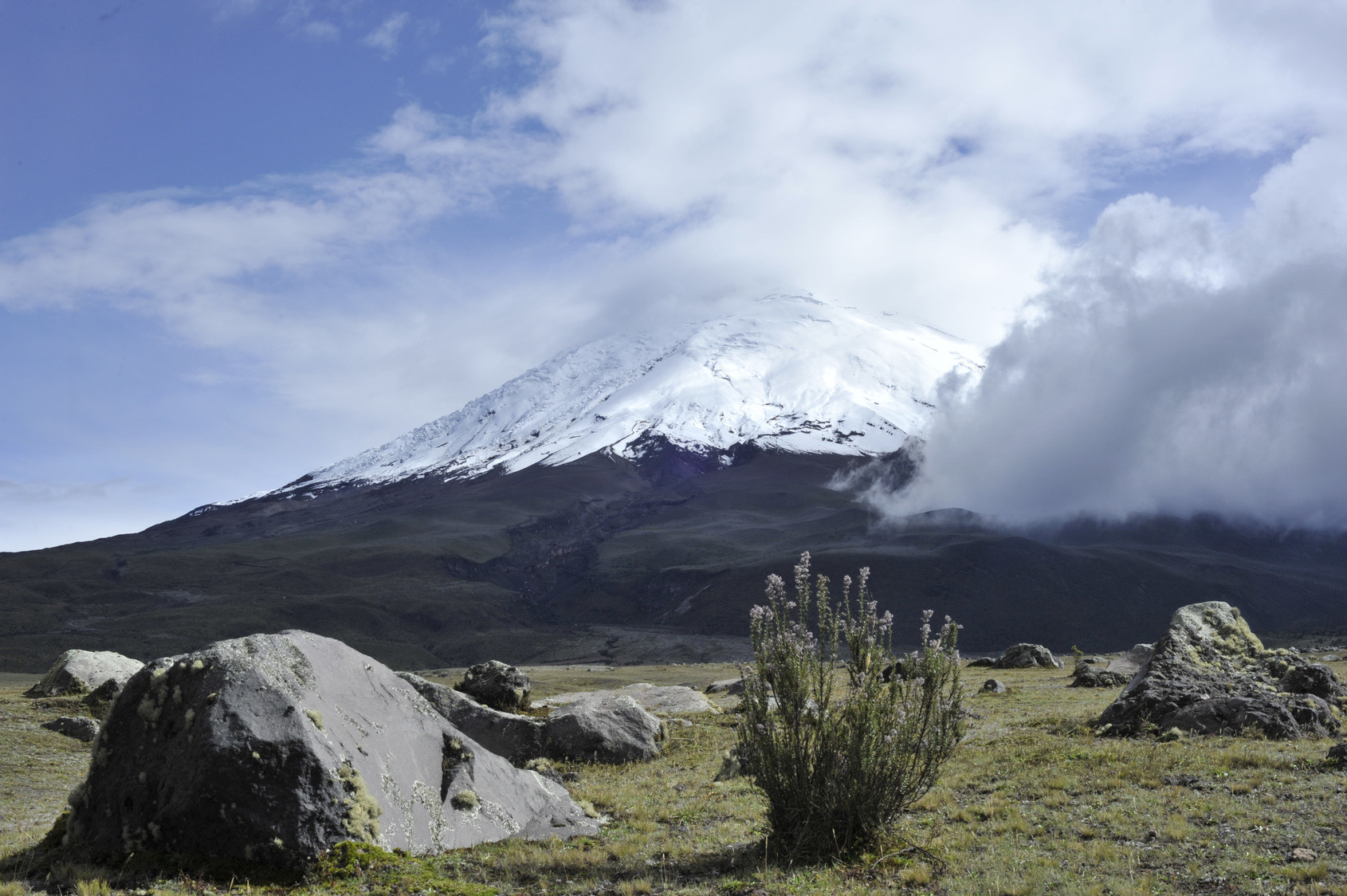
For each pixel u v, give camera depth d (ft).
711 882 33.73
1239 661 69.82
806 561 39.32
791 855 35.53
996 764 53.31
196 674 36.58
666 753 70.95
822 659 38.09
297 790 34.19
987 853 35.76
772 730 38.04
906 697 38.32
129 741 36.37
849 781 36.76
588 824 43.32
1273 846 34.09
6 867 34.32
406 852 35.81
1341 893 28.45
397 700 43.39
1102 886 30.63
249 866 33.01
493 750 67.21
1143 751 53.16
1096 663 138.72
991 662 176.35
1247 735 57.16
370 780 37.14
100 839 35.01
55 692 97.45
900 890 31.99
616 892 32.68
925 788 39.34
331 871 33.01
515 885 33.73
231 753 33.91
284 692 36.58
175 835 33.86
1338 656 170.60
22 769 67.41
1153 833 36.60
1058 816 40.47
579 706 72.59
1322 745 52.44
